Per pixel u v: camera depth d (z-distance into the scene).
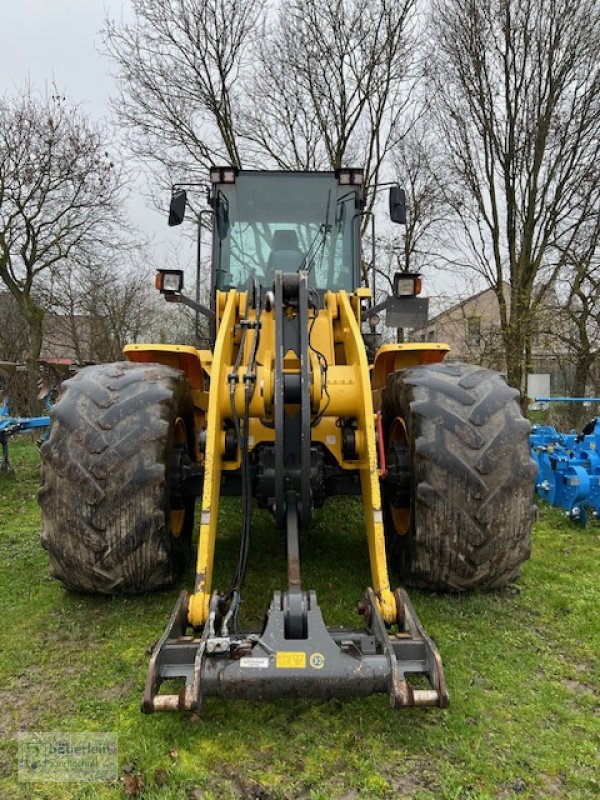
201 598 2.37
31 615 3.15
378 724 2.20
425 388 2.92
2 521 5.30
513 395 2.93
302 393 2.67
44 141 12.93
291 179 4.81
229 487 3.51
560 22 10.58
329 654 2.02
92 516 2.77
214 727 2.20
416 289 4.16
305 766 2.00
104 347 20.64
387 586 2.47
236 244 4.75
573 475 4.98
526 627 2.97
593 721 2.24
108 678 2.54
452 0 11.16
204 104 12.89
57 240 13.73
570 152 11.35
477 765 1.99
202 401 3.77
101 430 2.80
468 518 2.76
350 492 3.46
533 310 11.78
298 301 2.85
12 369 10.25
